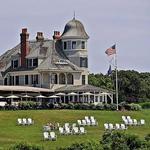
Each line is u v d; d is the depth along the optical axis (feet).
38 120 467.52
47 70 635.25
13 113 481.46
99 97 633.20
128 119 465.06
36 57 653.71
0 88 586.45
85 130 390.63
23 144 193.88
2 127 419.54
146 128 447.01
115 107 565.12
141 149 201.98
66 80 646.74
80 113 507.71
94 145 199.72
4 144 320.70
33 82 649.61
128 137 208.03
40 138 352.28
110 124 419.54
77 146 198.80
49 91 624.59
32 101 583.58
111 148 201.36
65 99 631.97
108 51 581.53
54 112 500.74
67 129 372.79
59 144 318.45
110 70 588.91
